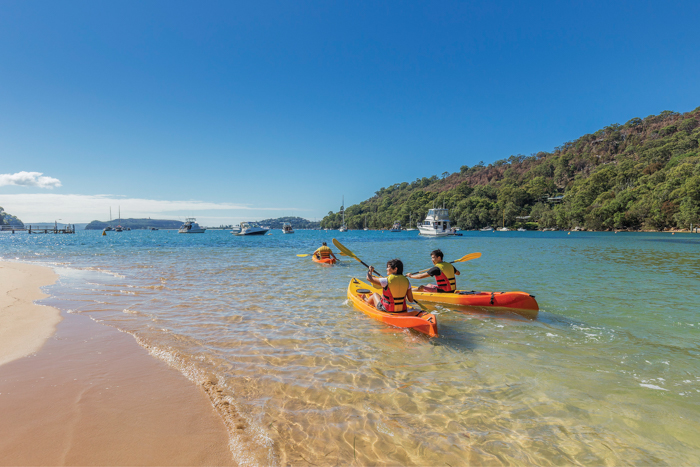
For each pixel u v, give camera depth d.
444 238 53.81
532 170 178.12
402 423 2.85
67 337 4.83
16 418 2.76
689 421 2.92
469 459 2.41
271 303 7.14
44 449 2.38
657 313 6.44
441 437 2.66
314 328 5.43
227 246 30.36
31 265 13.88
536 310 6.53
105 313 6.21
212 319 5.89
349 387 3.45
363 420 2.88
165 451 2.40
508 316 6.25
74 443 2.46
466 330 5.41
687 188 68.38
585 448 2.55
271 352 4.38
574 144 193.62
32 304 6.84
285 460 2.35
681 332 5.32
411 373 3.81
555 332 5.32
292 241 43.47
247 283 9.61
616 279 10.36
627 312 6.52
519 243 34.56
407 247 29.28
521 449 2.53
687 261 15.63
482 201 124.81
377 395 3.30
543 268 13.01
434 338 4.99
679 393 3.40
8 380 3.45
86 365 3.87
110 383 3.44
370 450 2.48
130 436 2.57
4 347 4.39
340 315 6.22
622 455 2.48
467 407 3.11
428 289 7.61
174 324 5.57
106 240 47.56
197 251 23.36
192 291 8.41
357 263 15.34
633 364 4.11
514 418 2.95
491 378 3.71
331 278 10.58
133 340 4.74
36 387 3.30
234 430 2.69
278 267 13.51
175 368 3.83
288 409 3.02
